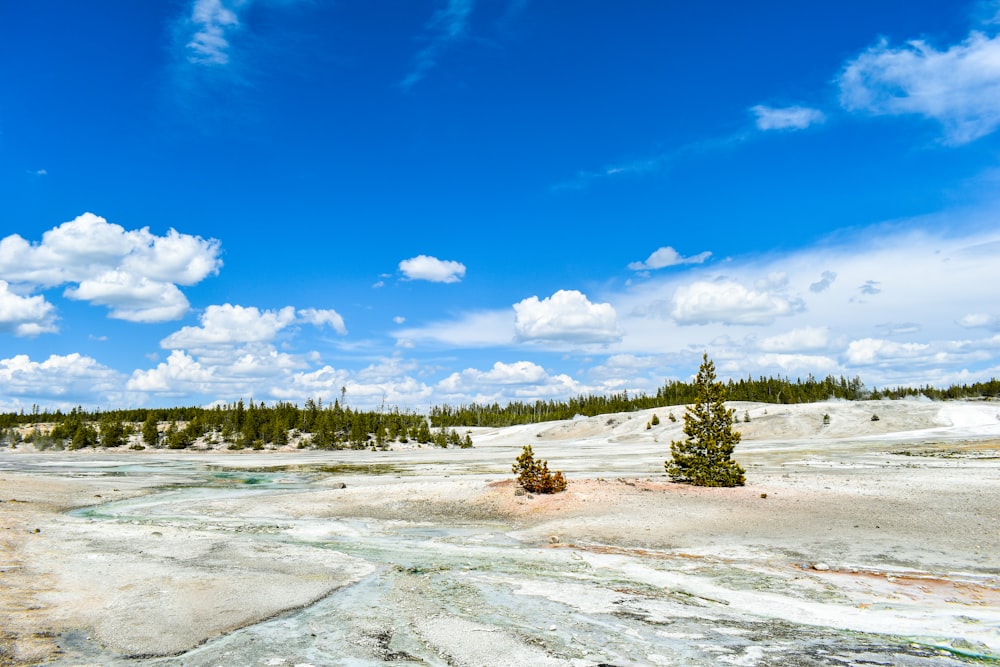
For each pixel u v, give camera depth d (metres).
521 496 27.91
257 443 94.75
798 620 11.44
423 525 23.91
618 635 10.62
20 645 9.86
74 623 11.13
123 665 9.29
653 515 22.94
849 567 15.64
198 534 21.23
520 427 141.50
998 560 15.96
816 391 135.12
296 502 29.70
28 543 18.39
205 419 109.94
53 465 59.16
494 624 11.30
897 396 144.88
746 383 144.00
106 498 32.25
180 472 50.69
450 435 123.50
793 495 26.16
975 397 133.62
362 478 43.00
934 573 14.93
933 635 10.53
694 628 10.99
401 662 9.45
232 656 9.71
